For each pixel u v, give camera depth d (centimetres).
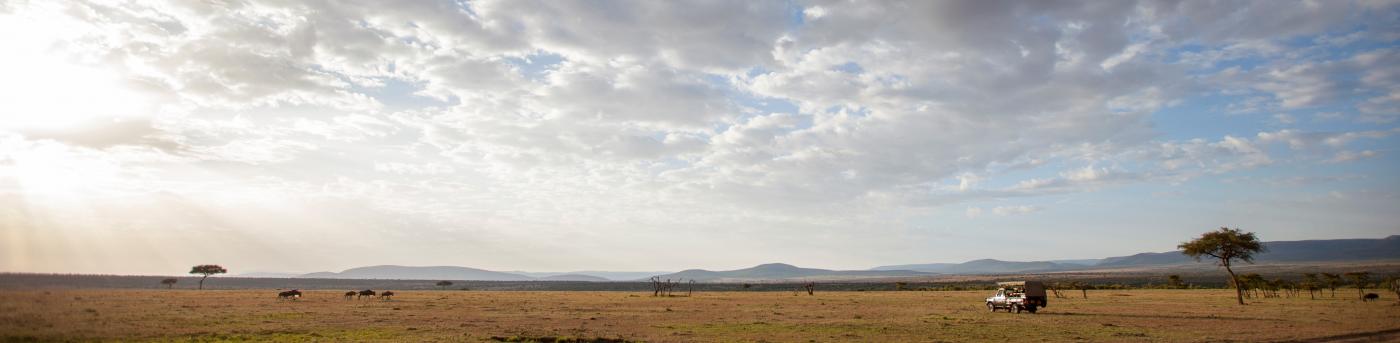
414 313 5262
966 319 4797
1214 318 4772
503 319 4703
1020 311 5594
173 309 4972
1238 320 4562
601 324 4353
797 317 5091
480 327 3997
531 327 4034
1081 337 3491
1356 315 4956
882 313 5606
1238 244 7019
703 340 3331
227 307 5594
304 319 4409
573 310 5984
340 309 5662
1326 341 3259
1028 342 3259
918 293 12625
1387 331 3675
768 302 8038
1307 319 4575
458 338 3291
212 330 3516
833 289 19538
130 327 3256
